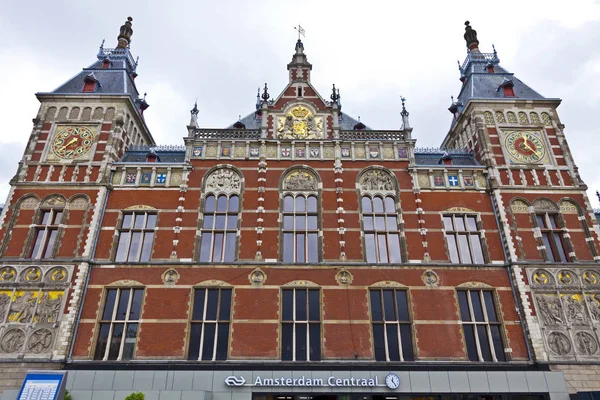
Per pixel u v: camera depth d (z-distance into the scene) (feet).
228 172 90.94
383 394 69.21
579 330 76.13
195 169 90.48
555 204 88.63
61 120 94.58
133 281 78.28
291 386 68.54
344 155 92.94
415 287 79.46
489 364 72.95
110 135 92.63
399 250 84.28
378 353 74.43
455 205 88.63
